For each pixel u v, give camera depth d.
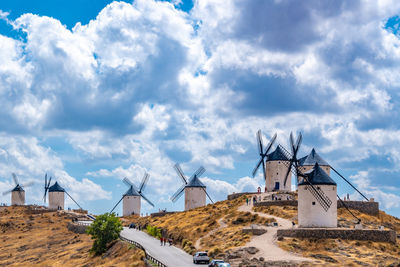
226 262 67.00
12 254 124.19
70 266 99.06
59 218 170.75
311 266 65.88
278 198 120.00
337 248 76.19
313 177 87.88
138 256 81.50
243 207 116.00
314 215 86.50
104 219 106.56
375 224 99.19
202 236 97.75
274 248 77.69
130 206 180.00
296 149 111.12
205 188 153.88
